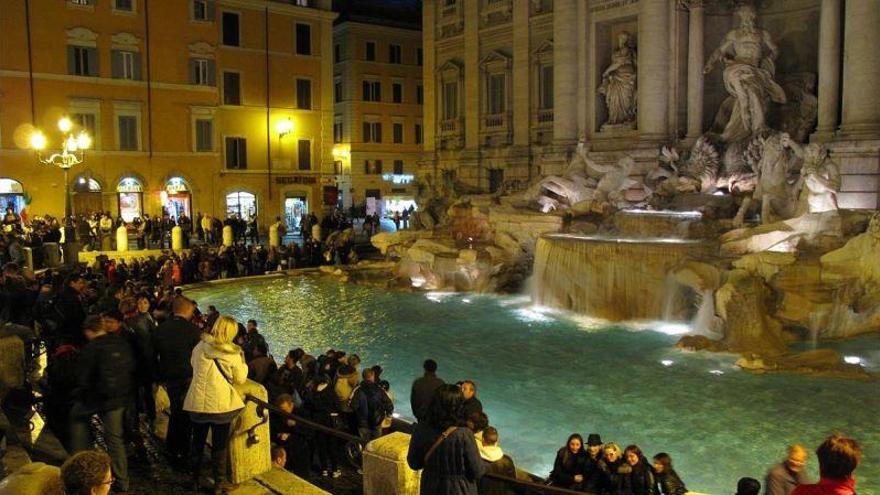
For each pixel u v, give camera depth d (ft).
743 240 71.56
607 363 59.00
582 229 92.58
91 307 46.52
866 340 62.80
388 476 25.52
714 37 104.27
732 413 46.65
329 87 181.37
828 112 88.79
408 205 227.61
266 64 170.40
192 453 31.30
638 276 74.13
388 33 223.10
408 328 74.43
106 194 149.07
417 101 231.50
